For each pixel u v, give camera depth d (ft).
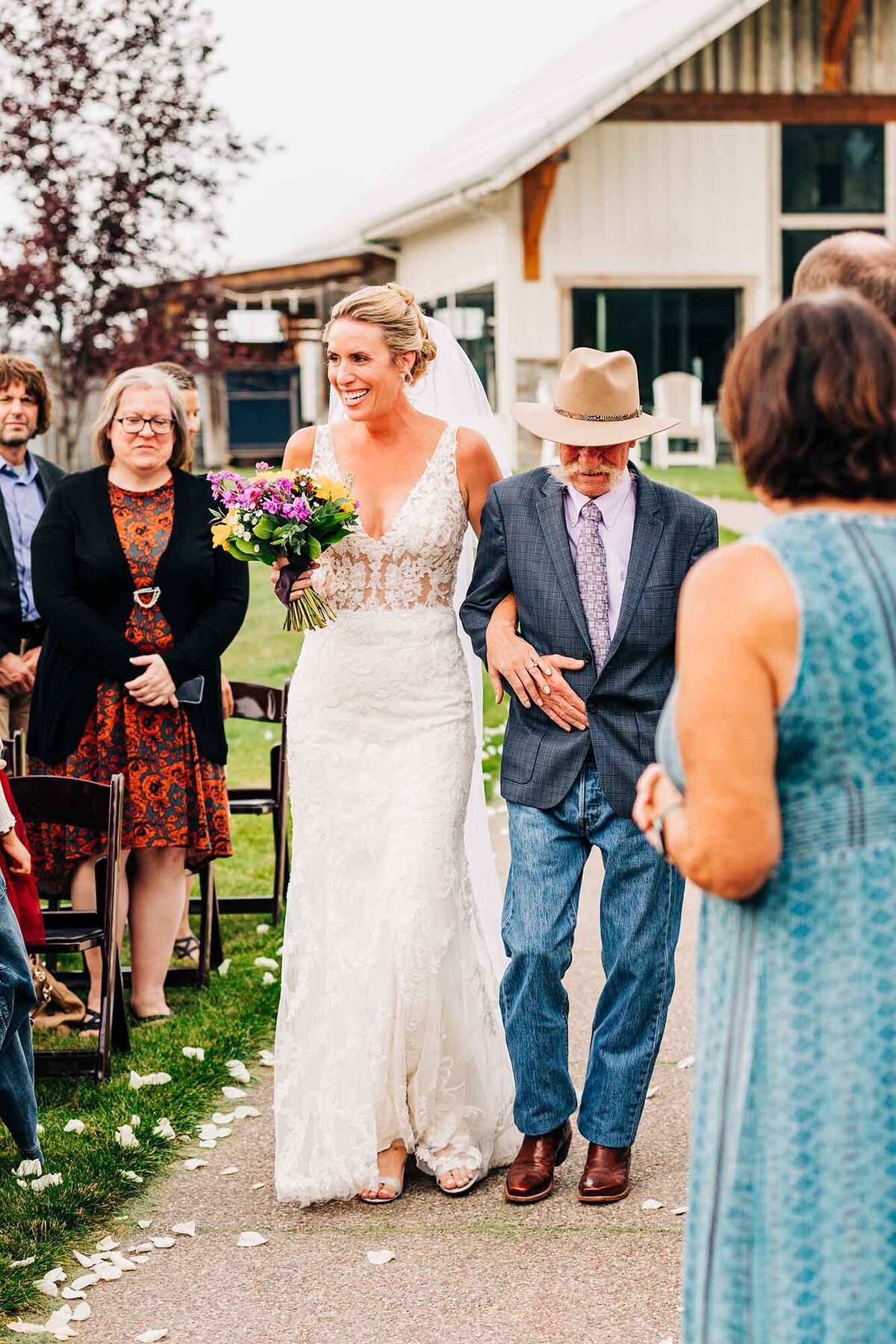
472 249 72.54
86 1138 14.97
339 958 13.73
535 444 69.26
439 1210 13.52
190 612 18.26
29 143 49.88
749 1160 7.22
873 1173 6.97
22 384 19.95
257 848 27.50
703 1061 7.50
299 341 83.71
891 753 7.08
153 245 51.65
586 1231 12.94
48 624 17.85
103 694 17.93
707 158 70.33
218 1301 12.00
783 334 7.28
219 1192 14.03
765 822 6.97
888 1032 7.01
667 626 13.04
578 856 13.41
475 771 15.74
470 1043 13.94
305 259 82.69
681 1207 13.29
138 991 18.84
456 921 13.88
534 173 68.13
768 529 7.29
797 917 7.13
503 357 69.72
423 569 13.97
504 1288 12.03
